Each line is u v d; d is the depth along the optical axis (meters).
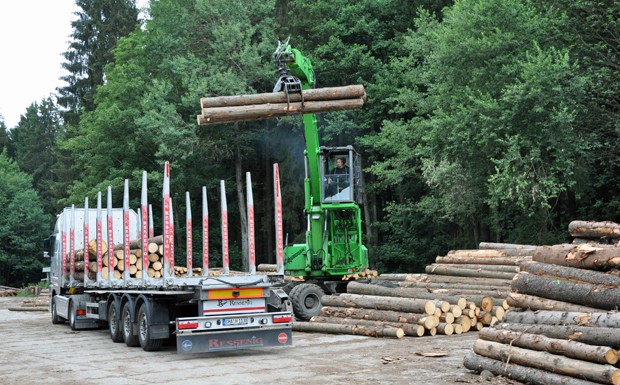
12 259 63.72
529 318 9.55
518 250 17.69
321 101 15.33
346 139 41.53
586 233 10.81
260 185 49.38
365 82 38.75
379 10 40.69
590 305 9.07
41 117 95.19
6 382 10.12
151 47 46.28
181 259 45.03
